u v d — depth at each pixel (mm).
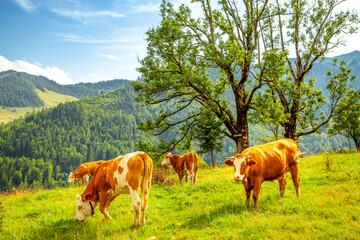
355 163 13125
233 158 7578
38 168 183000
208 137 28109
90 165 13938
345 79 26312
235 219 6641
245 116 22141
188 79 20031
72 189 13180
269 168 7746
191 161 13453
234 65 21078
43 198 11844
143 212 7059
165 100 23094
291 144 8688
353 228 5129
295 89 24266
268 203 7828
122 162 7215
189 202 9281
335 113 29109
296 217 6211
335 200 7148
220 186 11336
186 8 22453
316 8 26109
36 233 7074
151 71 20922
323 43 25844
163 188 12680
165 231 6578
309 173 12344
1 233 7090
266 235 5332
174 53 20797
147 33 20781
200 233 6148
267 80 22375
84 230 6969
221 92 25000
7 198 12203
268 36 26500
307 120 29125
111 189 7895
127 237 6062
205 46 21406
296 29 26391
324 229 5297
